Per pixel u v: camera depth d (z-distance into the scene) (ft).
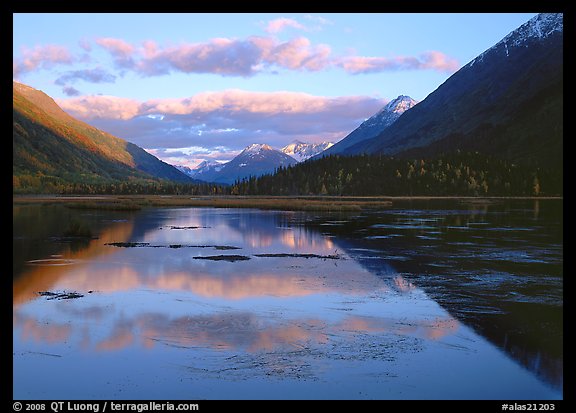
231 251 123.95
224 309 64.59
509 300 70.59
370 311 63.93
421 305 67.26
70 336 53.31
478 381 42.42
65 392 40.09
